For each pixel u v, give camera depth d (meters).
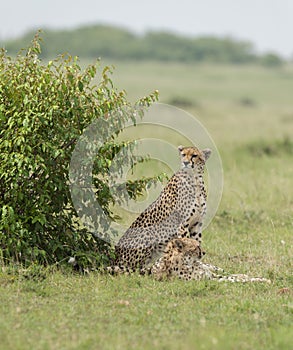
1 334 22.91
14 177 30.20
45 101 30.36
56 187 31.06
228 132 87.88
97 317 24.88
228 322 24.67
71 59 31.02
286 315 25.77
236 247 36.91
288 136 76.75
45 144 30.08
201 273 31.19
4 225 29.89
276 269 32.53
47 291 27.53
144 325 24.22
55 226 31.45
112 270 31.22
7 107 31.34
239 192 48.66
